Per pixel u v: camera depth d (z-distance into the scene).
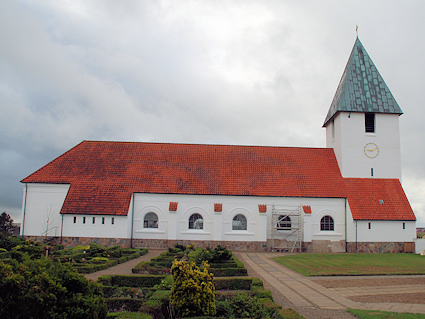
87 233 40.12
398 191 43.66
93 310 10.03
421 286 20.86
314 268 27.53
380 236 41.28
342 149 44.91
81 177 43.16
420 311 15.14
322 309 15.57
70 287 10.23
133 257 32.59
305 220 41.38
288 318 12.03
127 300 14.85
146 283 20.09
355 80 46.34
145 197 42.12
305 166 45.72
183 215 41.84
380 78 46.78
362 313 14.55
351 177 44.44
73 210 40.19
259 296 15.89
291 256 36.03
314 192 42.62
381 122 45.62
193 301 12.66
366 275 24.73
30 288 9.11
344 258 34.31
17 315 8.88
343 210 42.47
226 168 44.81
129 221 41.00
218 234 40.91
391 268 27.53
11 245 32.75
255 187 42.75
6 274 8.90
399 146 45.41
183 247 37.53
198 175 43.78
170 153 46.69
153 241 41.44
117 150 46.97
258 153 47.19
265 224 41.19
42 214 42.03
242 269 24.31
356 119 45.38
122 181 42.88
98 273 23.84
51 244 37.66
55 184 42.47
